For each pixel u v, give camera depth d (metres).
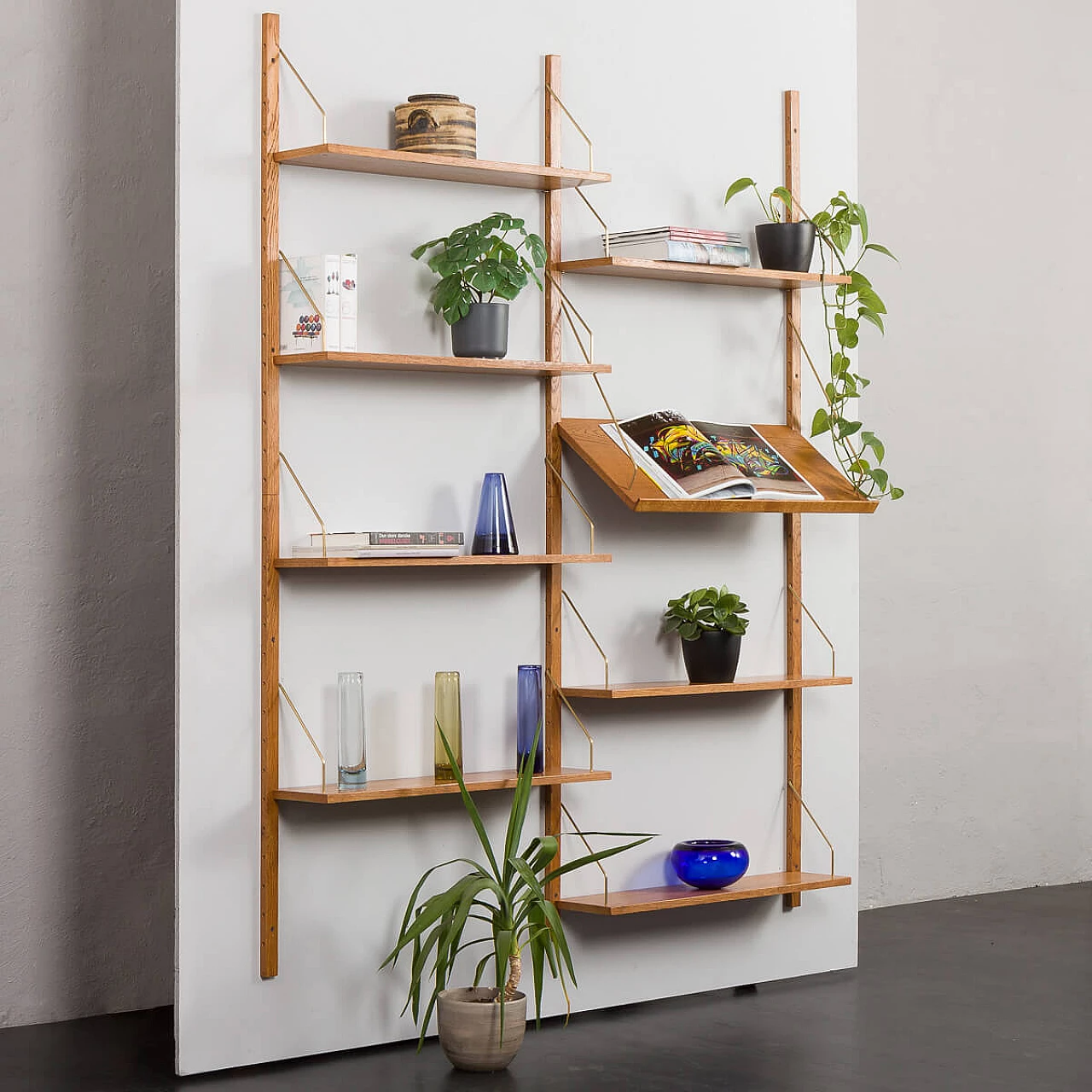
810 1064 3.11
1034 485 5.14
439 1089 2.95
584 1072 3.05
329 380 3.23
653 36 3.69
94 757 3.48
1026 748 5.12
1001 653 5.06
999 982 3.80
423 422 3.36
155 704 3.56
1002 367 5.06
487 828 3.43
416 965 3.08
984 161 5.01
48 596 3.42
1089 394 5.21
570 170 3.36
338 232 3.25
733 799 3.82
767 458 3.68
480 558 3.22
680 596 3.74
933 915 4.63
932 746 4.90
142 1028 3.37
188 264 3.05
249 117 3.12
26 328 3.39
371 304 3.29
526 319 3.51
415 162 3.16
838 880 3.78
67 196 3.44
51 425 3.43
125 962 3.52
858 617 4.29
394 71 3.31
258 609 3.12
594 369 3.39
